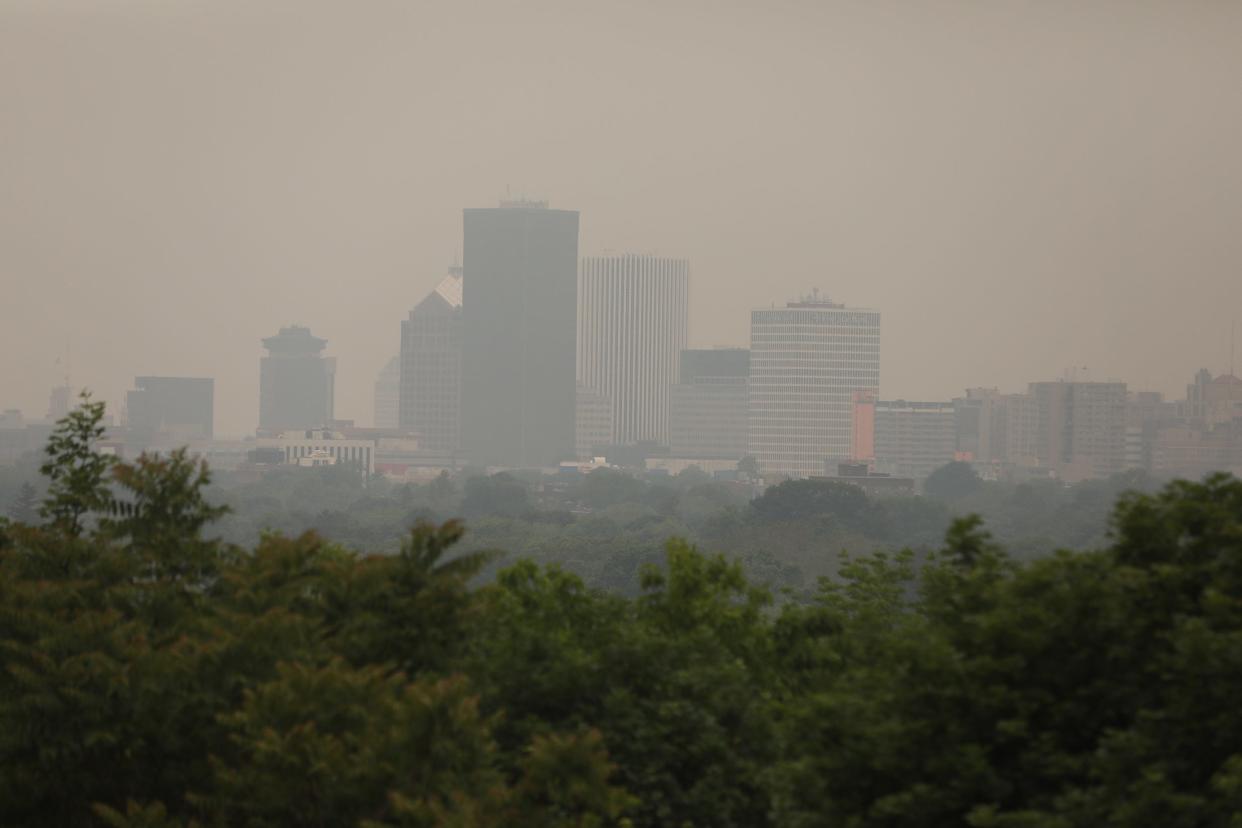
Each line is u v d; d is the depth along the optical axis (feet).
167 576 368.48
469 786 261.65
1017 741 256.11
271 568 340.18
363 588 332.60
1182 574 262.67
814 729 274.16
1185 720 238.27
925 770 255.09
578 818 266.57
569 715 327.26
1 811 306.76
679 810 321.73
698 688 339.16
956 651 268.62
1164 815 226.79
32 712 304.50
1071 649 259.80
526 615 373.40
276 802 271.28
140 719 303.07
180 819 298.15
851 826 259.39
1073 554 278.05
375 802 266.16
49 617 317.63
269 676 304.30
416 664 320.91
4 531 387.34
